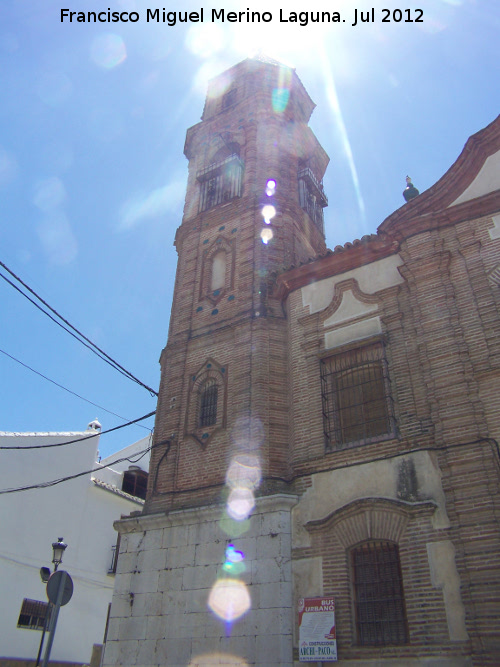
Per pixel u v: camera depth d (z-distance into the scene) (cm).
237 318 1648
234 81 2425
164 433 1594
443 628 992
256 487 1330
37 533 2261
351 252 1508
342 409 1350
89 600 2389
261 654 1134
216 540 1312
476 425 1115
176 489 1473
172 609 1291
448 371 1200
